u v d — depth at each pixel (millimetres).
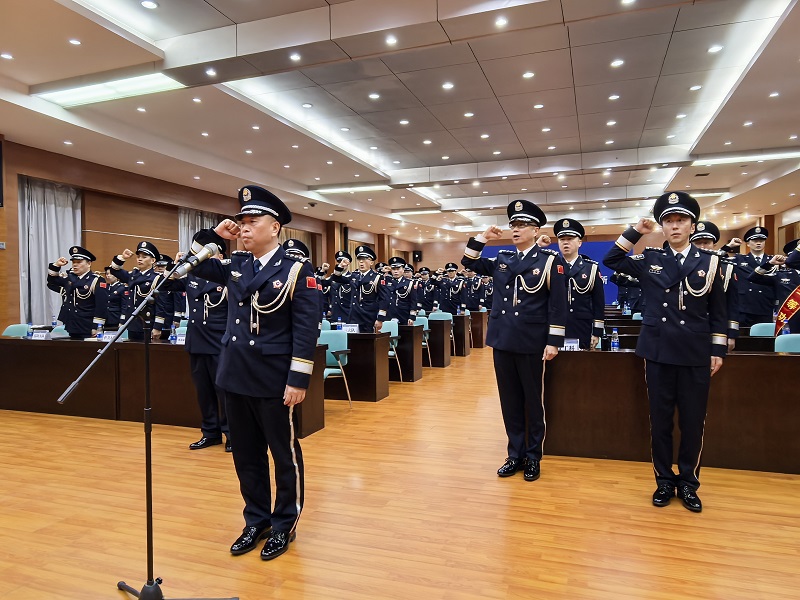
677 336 2807
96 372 5004
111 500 2947
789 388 3352
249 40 5824
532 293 3287
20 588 2047
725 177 12906
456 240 26125
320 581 2080
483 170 12469
